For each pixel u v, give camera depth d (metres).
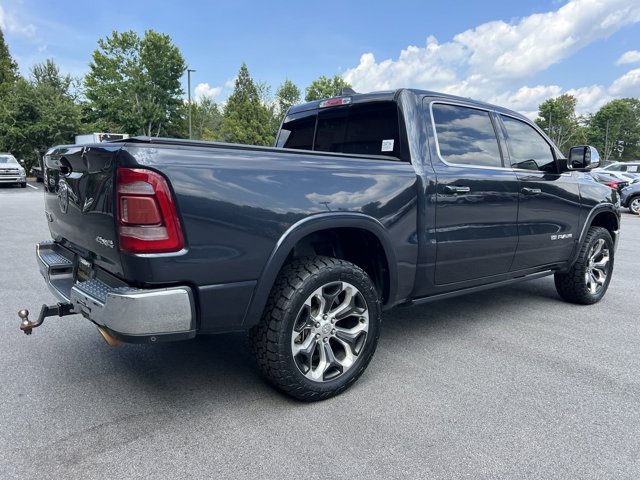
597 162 4.06
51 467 2.07
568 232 4.38
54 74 36.09
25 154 29.66
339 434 2.37
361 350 2.83
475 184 3.41
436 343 3.67
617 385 2.97
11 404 2.62
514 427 2.46
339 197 2.65
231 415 2.54
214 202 2.20
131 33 43.28
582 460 2.19
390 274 2.98
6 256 6.77
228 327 2.36
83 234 2.56
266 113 45.84
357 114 3.54
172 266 2.12
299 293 2.50
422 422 2.49
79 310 2.45
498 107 3.88
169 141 2.20
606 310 4.65
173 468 2.08
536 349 3.57
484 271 3.67
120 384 2.89
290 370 2.53
